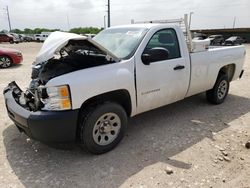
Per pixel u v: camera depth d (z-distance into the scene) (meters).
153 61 3.62
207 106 5.28
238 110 5.08
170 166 3.05
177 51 4.09
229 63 5.27
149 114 4.75
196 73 4.44
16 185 2.71
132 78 3.42
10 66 11.20
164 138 3.78
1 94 6.11
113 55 3.31
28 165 3.07
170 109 5.05
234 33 40.03
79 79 2.94
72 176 2.87
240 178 2.84
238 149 3.47
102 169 2.99
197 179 2.81
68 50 3.72
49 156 3.28
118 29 4.32
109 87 3.17
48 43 3.08
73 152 3.37
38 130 2.86
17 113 3.03
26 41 45.16
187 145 3.57
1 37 35.69
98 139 3.25
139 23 4.64
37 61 3.06
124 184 2.73
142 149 3.45
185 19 4.24
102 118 3.21
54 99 2.86
